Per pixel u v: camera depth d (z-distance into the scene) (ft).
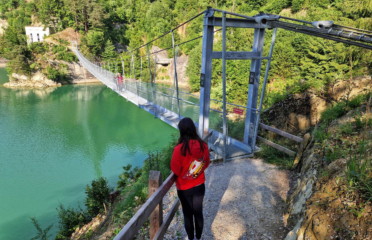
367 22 41.78
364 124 12.75
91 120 82.58
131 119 81.41
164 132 66.80
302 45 58.90
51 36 205.05
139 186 24.43
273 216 11.16
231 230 10.43
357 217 7.02
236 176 15.69
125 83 55.26
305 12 104.27
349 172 8.29
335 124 14.82
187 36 176.76
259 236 9.92
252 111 20.02
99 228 22.53
